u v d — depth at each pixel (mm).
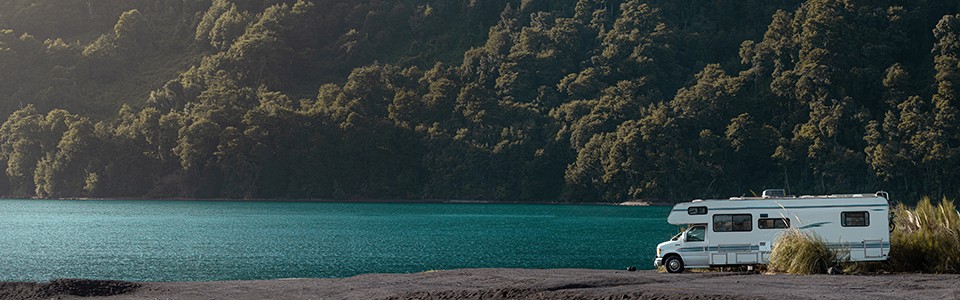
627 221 145875
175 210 185750
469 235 107438
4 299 29938
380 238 101125
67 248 84562
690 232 37250
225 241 95125
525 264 66688
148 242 93562
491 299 27750
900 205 40219
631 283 31688
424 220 149500
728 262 36594
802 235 35750
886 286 29734
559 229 121625
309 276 57625
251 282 34406
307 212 180375
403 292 29781
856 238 35594
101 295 31016
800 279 32375
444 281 33562
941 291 28094
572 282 31656
